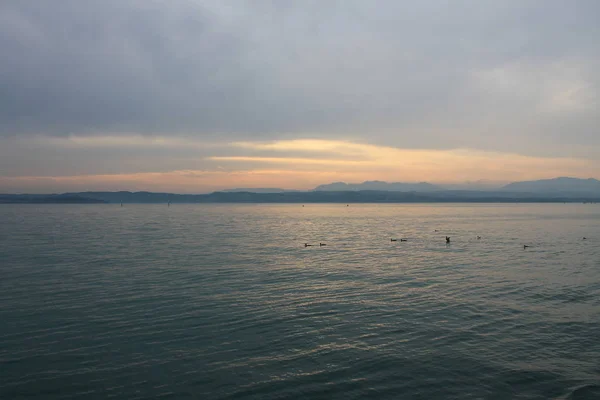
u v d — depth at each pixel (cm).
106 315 2400
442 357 1836
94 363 1767
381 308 2564
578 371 1700
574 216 15312
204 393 1534
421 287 3134
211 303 2662
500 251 5238
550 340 2030
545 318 2366
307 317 2381
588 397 1502
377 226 10056
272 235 7444
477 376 1662
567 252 5134
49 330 2147
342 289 3066
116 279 3369
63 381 1612
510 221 12131
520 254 4956
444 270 3859
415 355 1858
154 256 4638
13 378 1631
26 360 1791
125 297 2794
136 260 4347
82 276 3481
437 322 2297
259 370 1712
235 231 8300
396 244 6053
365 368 1733
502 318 2364
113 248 5331
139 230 8356
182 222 11356
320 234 7725
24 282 3234
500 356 1845
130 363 1769
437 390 1558
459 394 1530
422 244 6050
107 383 1600
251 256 4703
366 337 2073
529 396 1516
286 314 2438
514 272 3750
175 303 2658
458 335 2097
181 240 6419
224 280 3362
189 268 3894
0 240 6209
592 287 3131
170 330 2158
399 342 2006
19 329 2161
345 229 9025
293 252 5084
